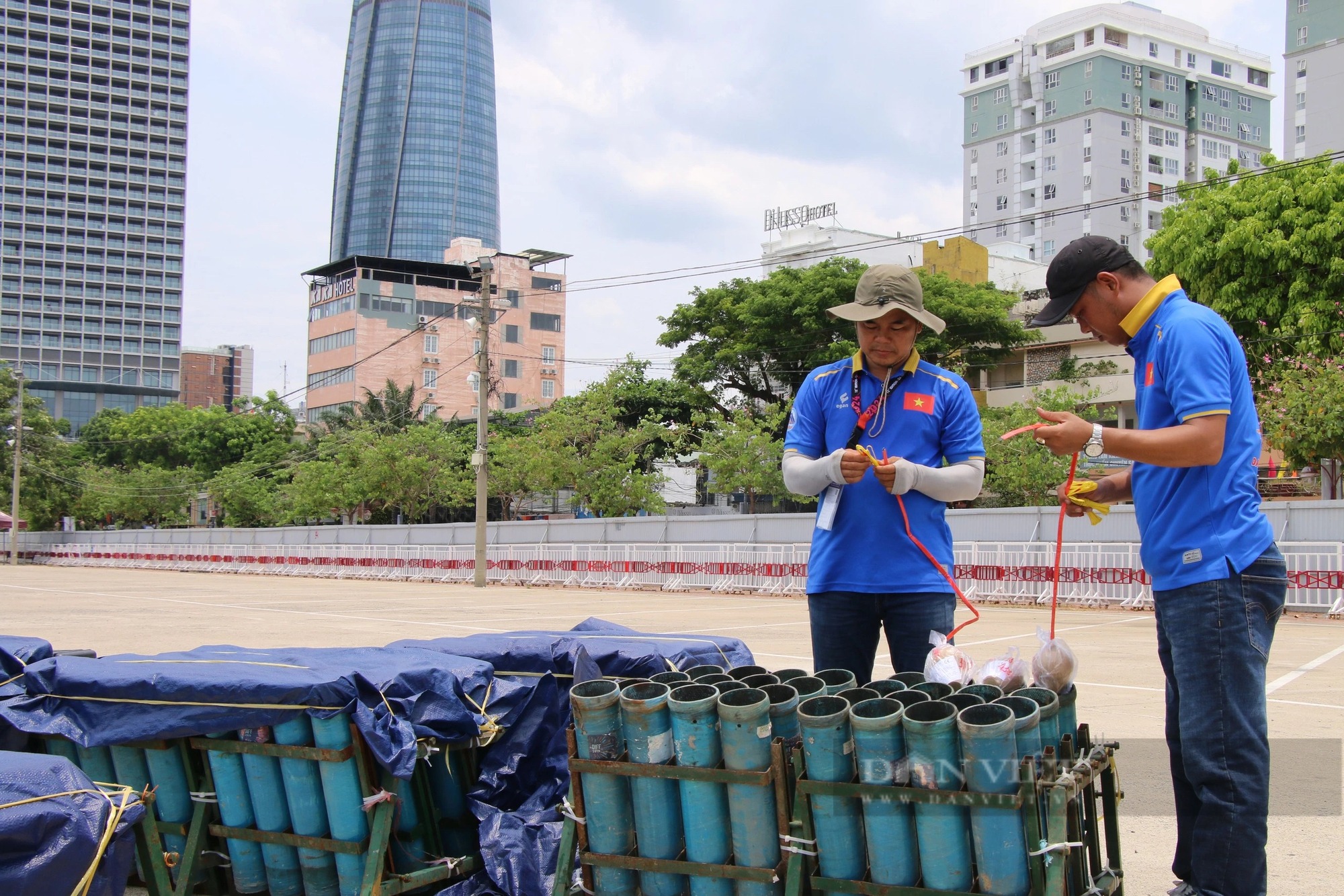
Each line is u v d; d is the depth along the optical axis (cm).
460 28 16388
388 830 312
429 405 7294
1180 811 311
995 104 8756
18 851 246
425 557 2852
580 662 322
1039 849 235
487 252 7681
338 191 16362
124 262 12506
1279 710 680
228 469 5169
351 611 1652
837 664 340
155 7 12769
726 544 2239
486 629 1306
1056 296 304
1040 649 290
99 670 353
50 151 12281
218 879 351
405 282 7444
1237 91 8669
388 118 15962
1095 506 306
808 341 3544
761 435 3152
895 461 314
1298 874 364
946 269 4612
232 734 333
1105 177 8056
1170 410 282
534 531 2748
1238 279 2378
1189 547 276
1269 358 2309
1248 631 269
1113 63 8131
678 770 270
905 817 247
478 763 357
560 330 7938
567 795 336
